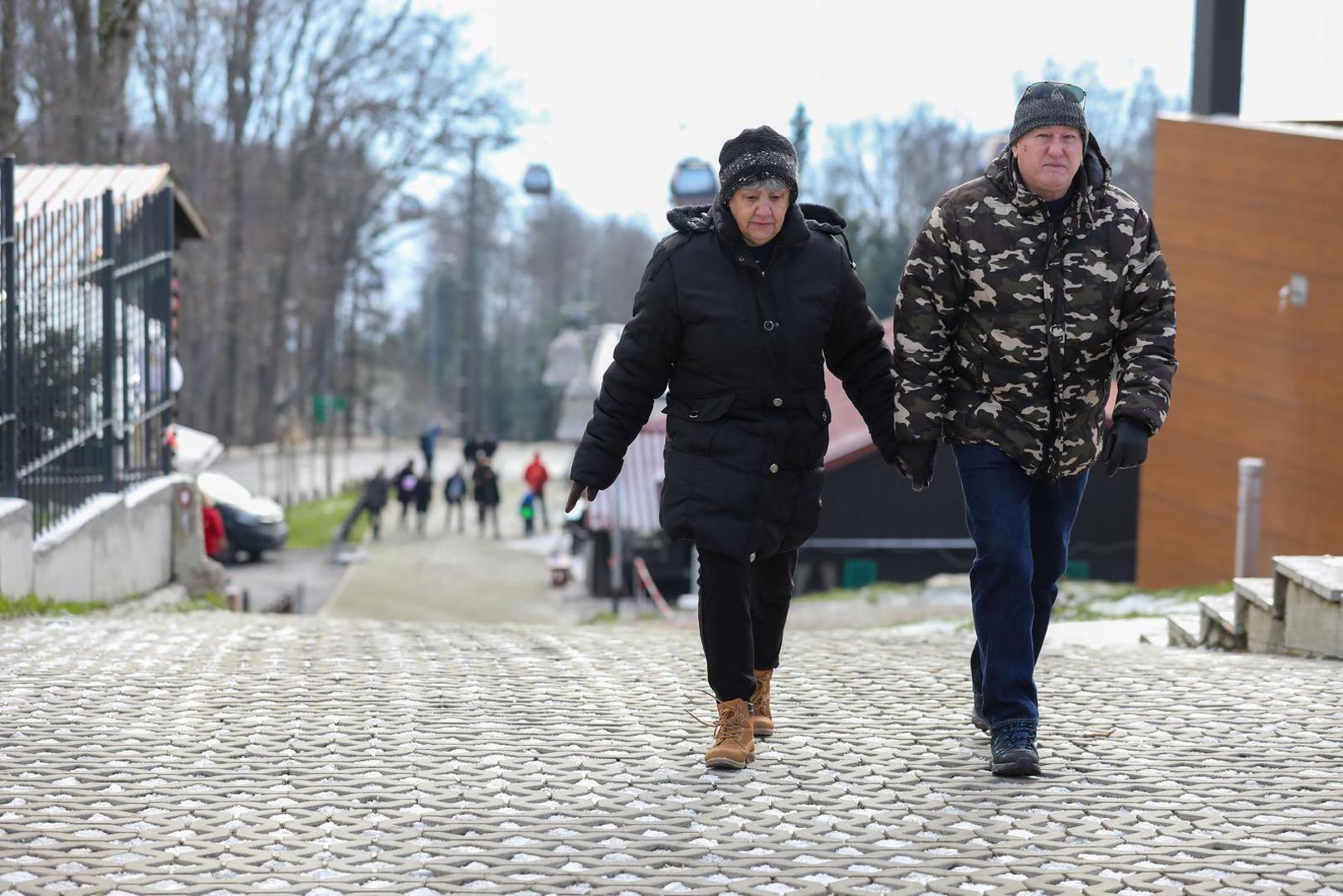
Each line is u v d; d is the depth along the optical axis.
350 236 78.12
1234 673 8.62
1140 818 5.21
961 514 32.41
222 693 8.00
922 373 5.86
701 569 5.98
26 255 13.40
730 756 5.95
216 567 19.64
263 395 79.31
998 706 5.85
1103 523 33.31
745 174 5.66
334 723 7.09
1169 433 20.91
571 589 39.16
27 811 5.29
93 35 33.59
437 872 4.58
